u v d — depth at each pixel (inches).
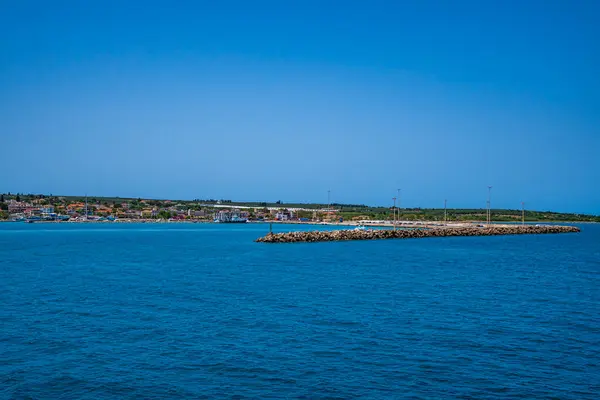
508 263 3535.9
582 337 1504.7
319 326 1626.5
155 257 4023.1
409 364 1266.0
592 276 2819.9
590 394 1098.1
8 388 1123.9
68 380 1169.4
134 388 1124.5
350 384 1142.3
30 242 6063.0
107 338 1496.1
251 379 1172.5
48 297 2138.3
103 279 2691.9
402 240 6466.5
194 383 1151.0
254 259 3843.5
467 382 1155.9
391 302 2012.8
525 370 1230.9
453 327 1612.9
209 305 1959.9
